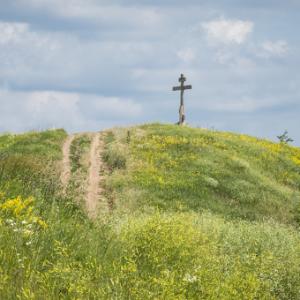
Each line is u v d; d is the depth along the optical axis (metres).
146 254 27.19
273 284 30.42
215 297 24.09
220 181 80.06
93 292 20.17
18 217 26.45
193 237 31.81
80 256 24.80
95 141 96.25
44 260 22.47
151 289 21.86
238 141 104.31
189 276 24.58
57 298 19.05
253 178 83.88
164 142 95.12
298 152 112.06
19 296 17.36
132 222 34.41
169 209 67.25
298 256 36.84
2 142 92.62
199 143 95.94
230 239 40.28
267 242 41.34
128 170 79.75
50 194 34.78
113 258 25.72
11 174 36.25
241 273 28.97
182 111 118.44
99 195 68.06
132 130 104.12
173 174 79.94
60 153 84.94
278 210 75.31
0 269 19.67
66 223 28.78
